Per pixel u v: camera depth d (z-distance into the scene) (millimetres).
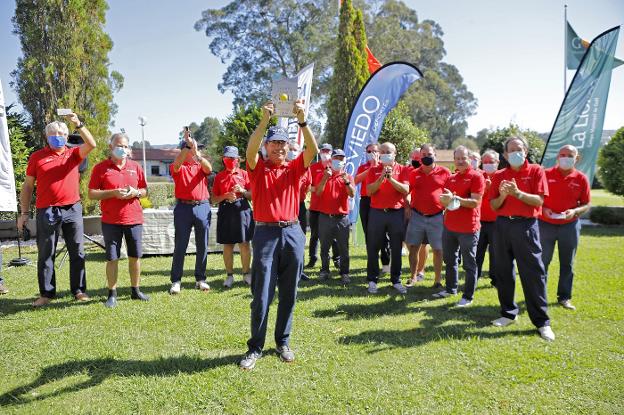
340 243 5809
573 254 4719
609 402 2838
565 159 4590
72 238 4949
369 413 2721
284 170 3359
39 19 11055
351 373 3232
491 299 5086
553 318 4383
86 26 11219
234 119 13141
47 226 4750
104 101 11648
